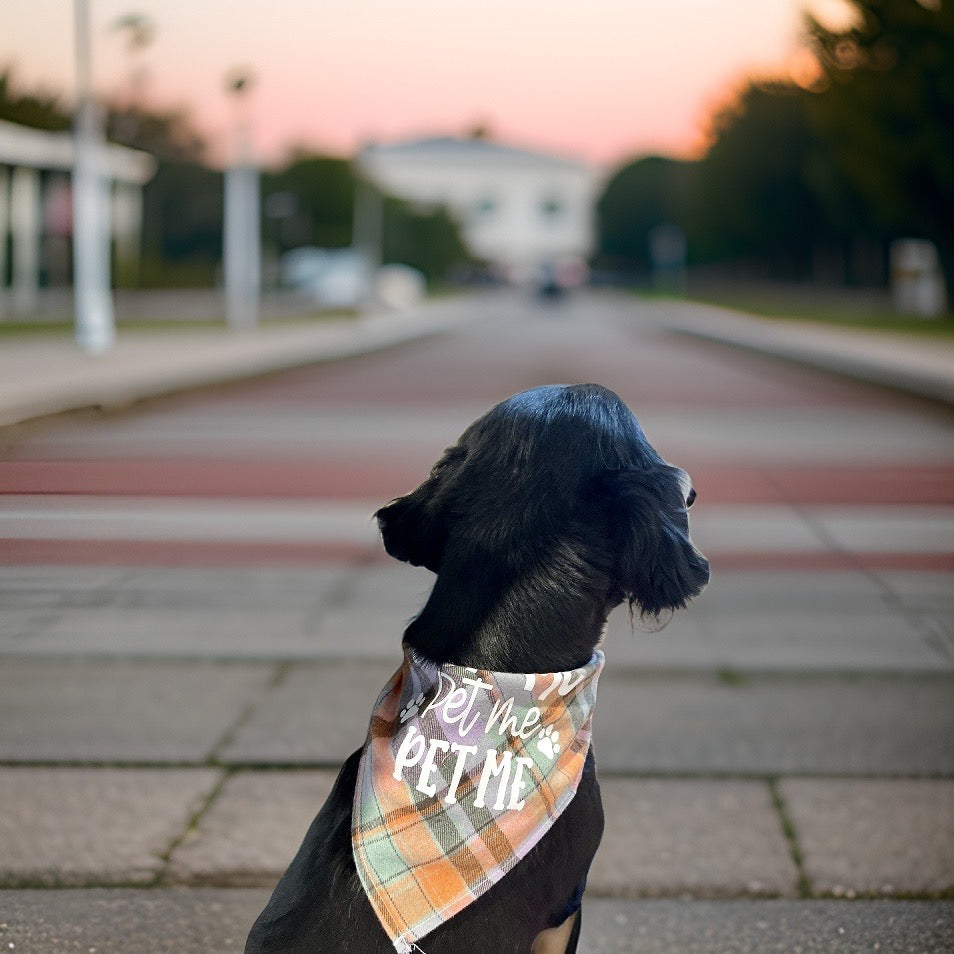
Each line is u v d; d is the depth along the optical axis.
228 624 6.35
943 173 33.38
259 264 70.69
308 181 78.06
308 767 4.65
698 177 69.44
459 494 1.82
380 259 82.56
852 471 11.62
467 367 24.91
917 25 32.34
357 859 1.76
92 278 24.42
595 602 1.77
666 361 26.98
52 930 3.44
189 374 19.83
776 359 27.50
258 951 1.78
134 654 5.82
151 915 3.54
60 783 4.46
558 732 1.79
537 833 1.77
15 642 4.79
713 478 11.22
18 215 41.38
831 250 67.62
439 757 1.77
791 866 3.89
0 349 24.14
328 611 6.68
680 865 3.90
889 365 22.91
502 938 1.76
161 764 4.65
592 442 1.79
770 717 5.21
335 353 26.61
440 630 1.81
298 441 13.32
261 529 8.55
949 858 3.93
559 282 73.19
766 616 6.68
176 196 72.31
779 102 61.62
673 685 5.62
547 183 127.19
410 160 126.69
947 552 8.15
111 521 7.32
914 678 5.71
